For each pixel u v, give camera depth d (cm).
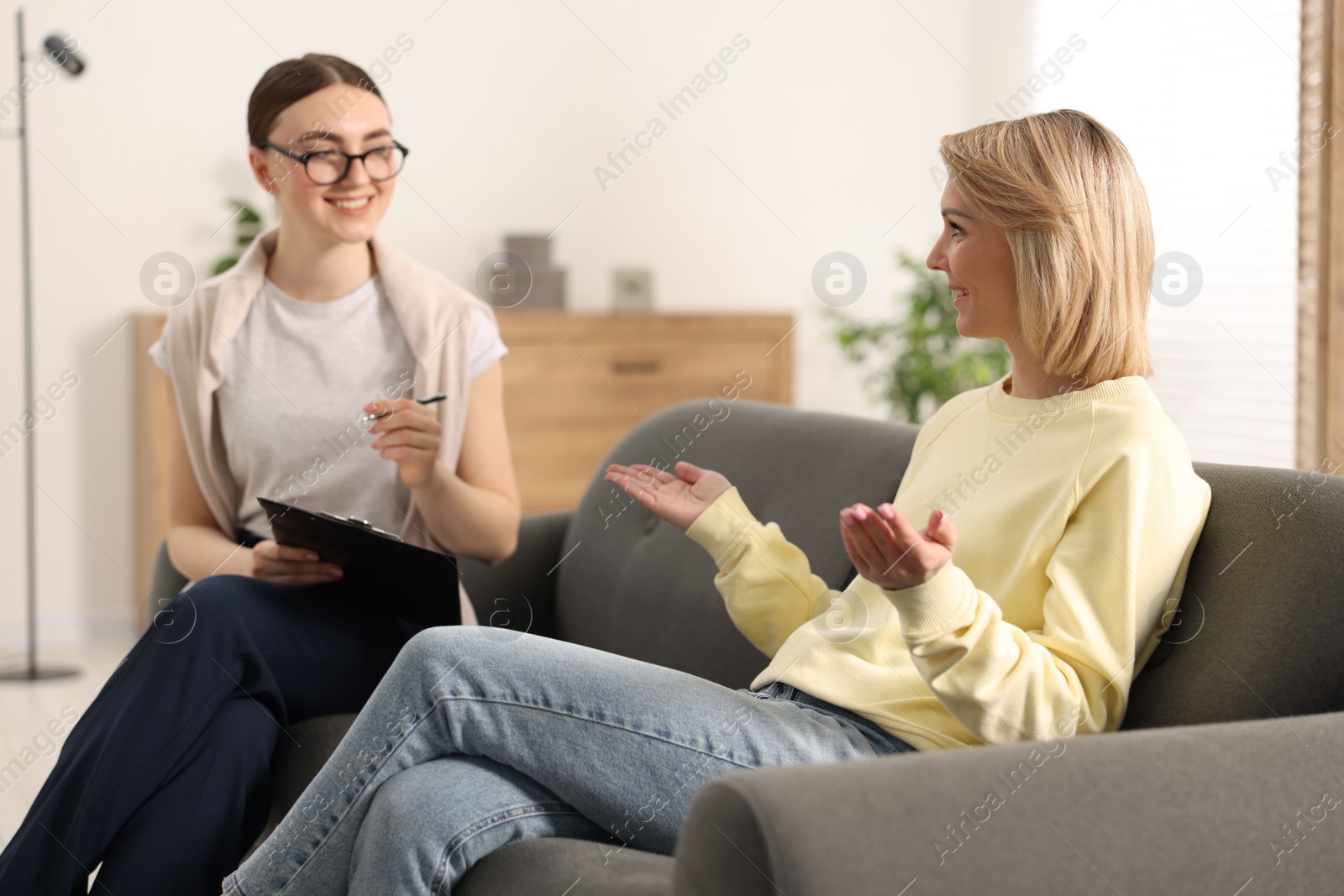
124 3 349
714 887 79
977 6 467
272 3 365
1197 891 88
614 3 414
